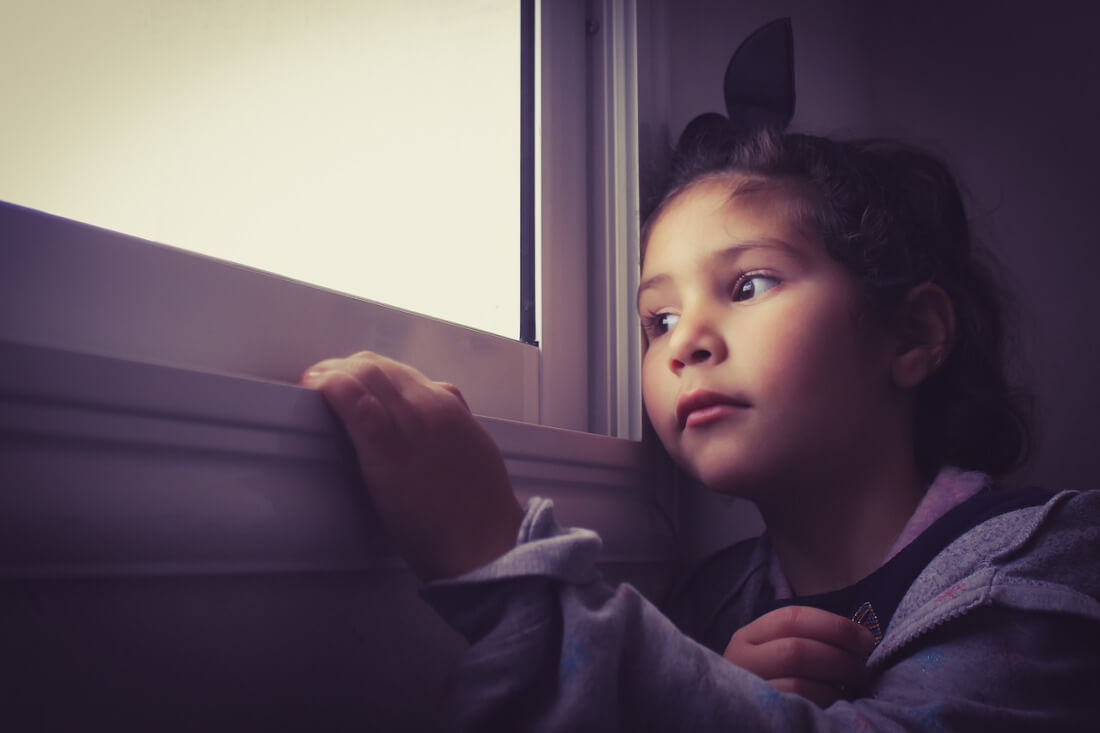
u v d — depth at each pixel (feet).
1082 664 1.59
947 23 3.84
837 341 2.04
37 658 0.96
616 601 1.39
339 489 1.34
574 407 2.53
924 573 1.83
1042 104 3.65
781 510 2.16
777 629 1.77
